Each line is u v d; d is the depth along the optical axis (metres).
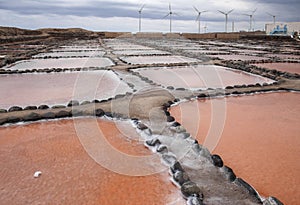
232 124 4.75
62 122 4.79
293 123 4.83
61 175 3.13
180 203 2.69
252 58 14.58
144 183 3.01
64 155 3.60
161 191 2.87
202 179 3.02
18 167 3.30
